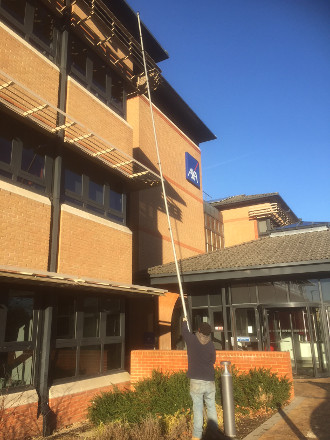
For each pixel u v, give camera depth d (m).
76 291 9.05
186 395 6.96
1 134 7.84
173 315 15.19
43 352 7.75
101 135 10.55
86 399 8.45
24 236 7.64
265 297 13.53
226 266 13.14
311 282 13.02
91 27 11.06
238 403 7.06
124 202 11.49
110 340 9.98
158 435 5.86
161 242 17.59
